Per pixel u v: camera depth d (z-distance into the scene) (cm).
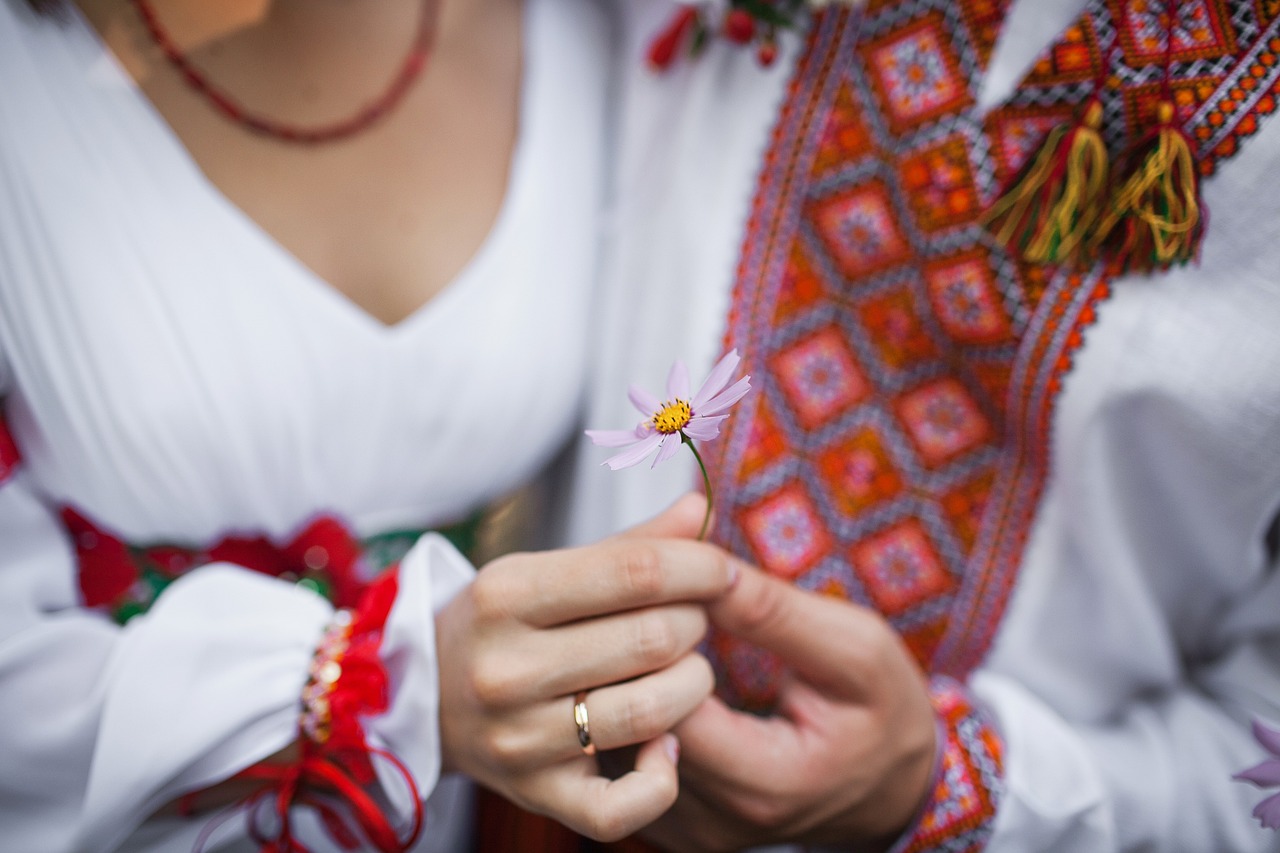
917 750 44
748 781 42
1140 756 46
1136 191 39
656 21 52
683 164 50
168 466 46
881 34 45
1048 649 48
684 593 39
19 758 43
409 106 48
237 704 42
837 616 42
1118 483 44
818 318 48
